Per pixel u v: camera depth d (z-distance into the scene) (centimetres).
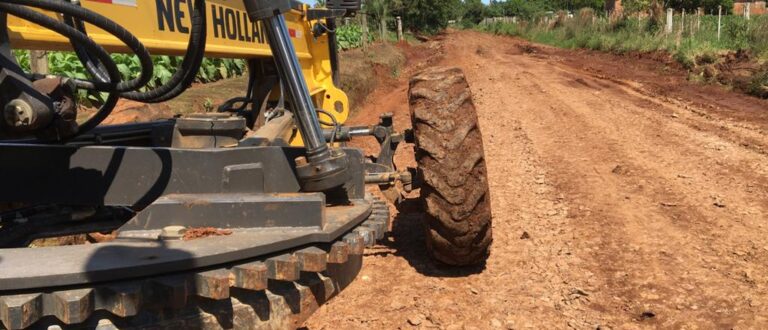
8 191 269
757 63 1811
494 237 562
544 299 436
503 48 3962
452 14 7306
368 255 515
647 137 1034
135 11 331
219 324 209
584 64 2580
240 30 475
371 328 395
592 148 955
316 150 256
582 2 8300
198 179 271
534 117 1274
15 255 194
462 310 418
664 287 452
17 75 233
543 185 747
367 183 458
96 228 287
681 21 2839
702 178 760
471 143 423
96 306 183
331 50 706
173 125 375
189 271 196
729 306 419
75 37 234
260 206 234
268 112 563
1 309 170
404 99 1736
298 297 229
